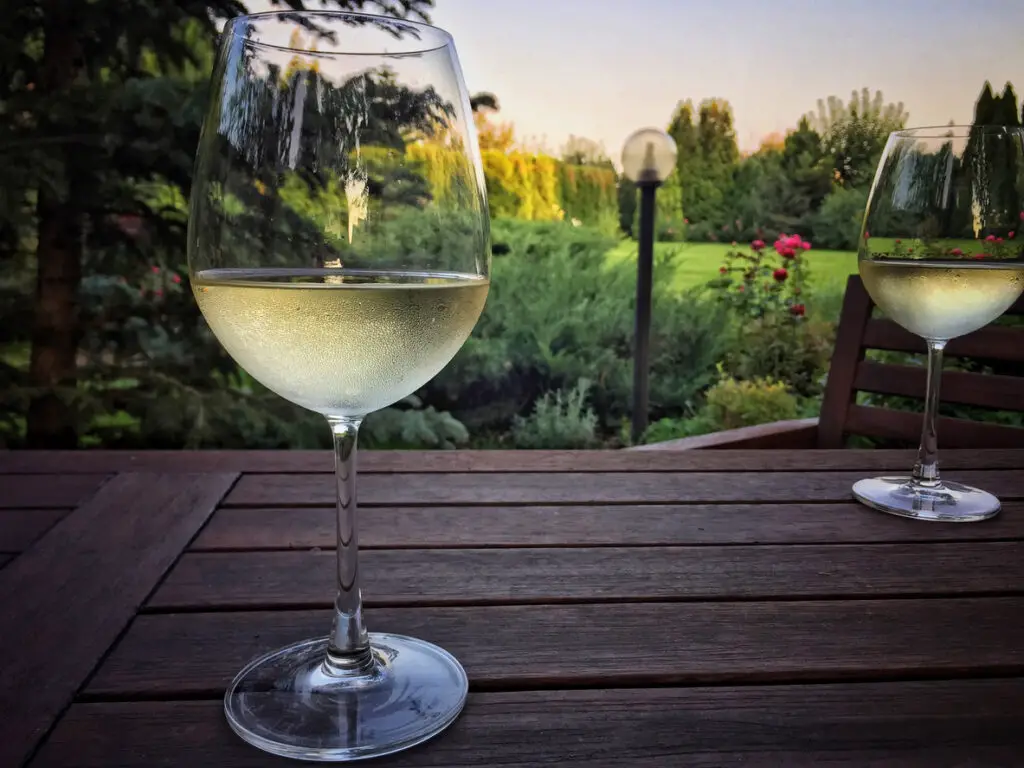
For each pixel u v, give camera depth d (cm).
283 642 68
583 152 634
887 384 176
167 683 61
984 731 56
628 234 639
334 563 86
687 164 628
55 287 314
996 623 72
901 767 52
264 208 57
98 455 125
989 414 273
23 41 297
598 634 70
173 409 310
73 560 85
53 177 288
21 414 317
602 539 93
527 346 503
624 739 55
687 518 100
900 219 109
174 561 85
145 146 289
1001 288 102
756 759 53
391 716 56
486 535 94
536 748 54
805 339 517
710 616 73
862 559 87
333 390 60
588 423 459
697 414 487
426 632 70
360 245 59
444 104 61
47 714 57
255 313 56
